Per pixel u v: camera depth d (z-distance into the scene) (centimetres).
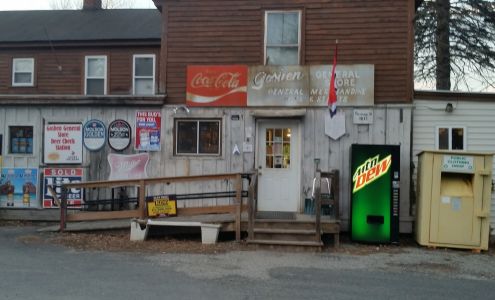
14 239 976
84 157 1185
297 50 1127
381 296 610
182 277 683
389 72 1091
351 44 1106
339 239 1002
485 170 947
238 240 957
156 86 1566
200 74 1144
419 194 995
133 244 932
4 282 643
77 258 805
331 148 1095
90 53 1614
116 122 1174
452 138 1094
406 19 1096
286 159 1121
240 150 1122
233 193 1076
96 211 1113
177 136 1156
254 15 1140
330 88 1043
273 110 1109
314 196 1034
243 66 1130
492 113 1088
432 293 629
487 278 722
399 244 981
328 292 621
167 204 1005
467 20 1717
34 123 1209
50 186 1091
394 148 977
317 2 1123
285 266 764
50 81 1627
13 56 1647
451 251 928
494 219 1084
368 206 973
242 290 621
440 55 1723
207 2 1155
